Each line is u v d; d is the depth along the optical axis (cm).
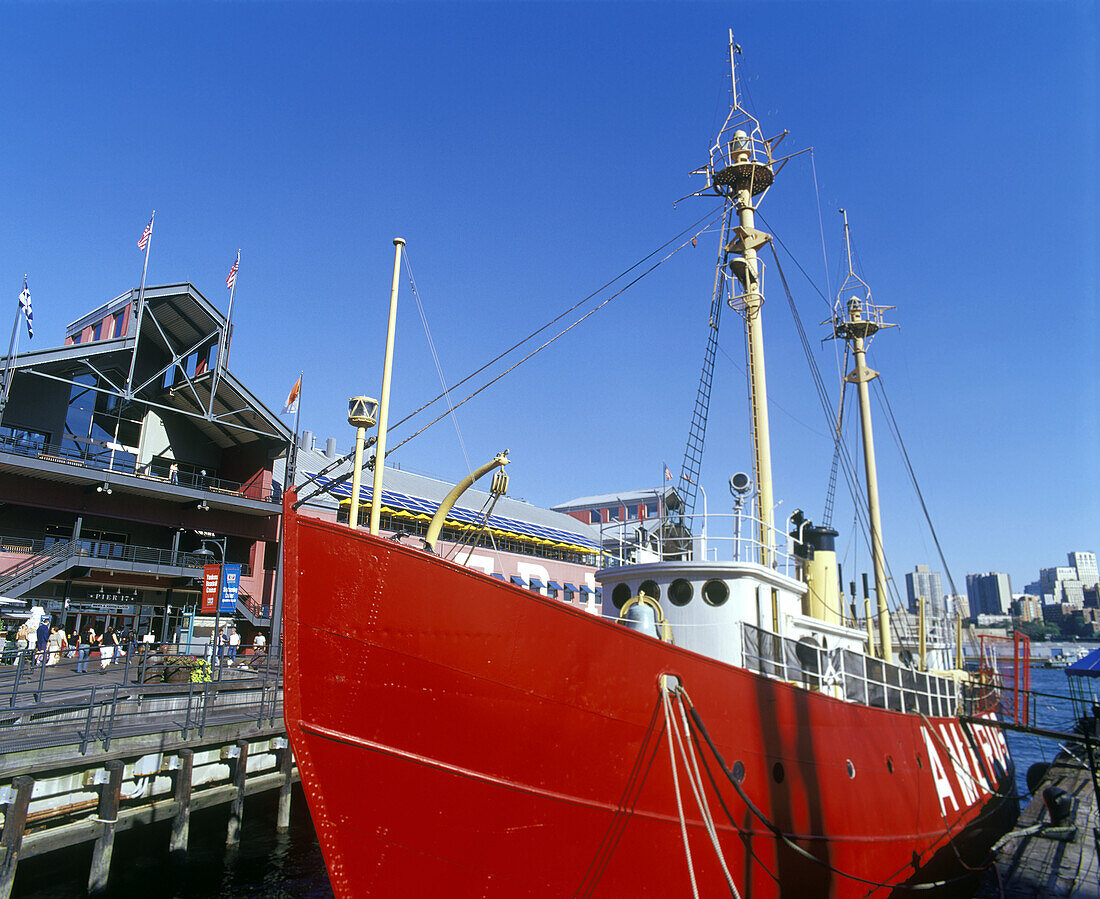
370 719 858
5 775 1487
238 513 3897
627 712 1030
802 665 1431
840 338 2908
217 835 2111
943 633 2967
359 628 855
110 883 1778
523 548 4975
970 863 1933
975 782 2177
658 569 1466
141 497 3603
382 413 1238
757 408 1806
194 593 3894
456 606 905
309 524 850
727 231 2000
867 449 2723
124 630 3622
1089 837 2184
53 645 2767
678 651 1105
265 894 1777
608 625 1021
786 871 1228
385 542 877
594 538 6106
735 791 1152
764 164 1947
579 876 983
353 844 853
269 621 3722
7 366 3170
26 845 1474
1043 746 5309
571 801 975
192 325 3941
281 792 2150
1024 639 3491
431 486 5050
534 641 953
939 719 2012
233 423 4019
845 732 1449
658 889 1058
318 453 4866
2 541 3275
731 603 1405
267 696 2461
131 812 1728
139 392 3975
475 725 909
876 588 2522
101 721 1752
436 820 889
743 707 1197
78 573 3366
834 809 1362
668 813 1069
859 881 1402
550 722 961
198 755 1934
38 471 3178
